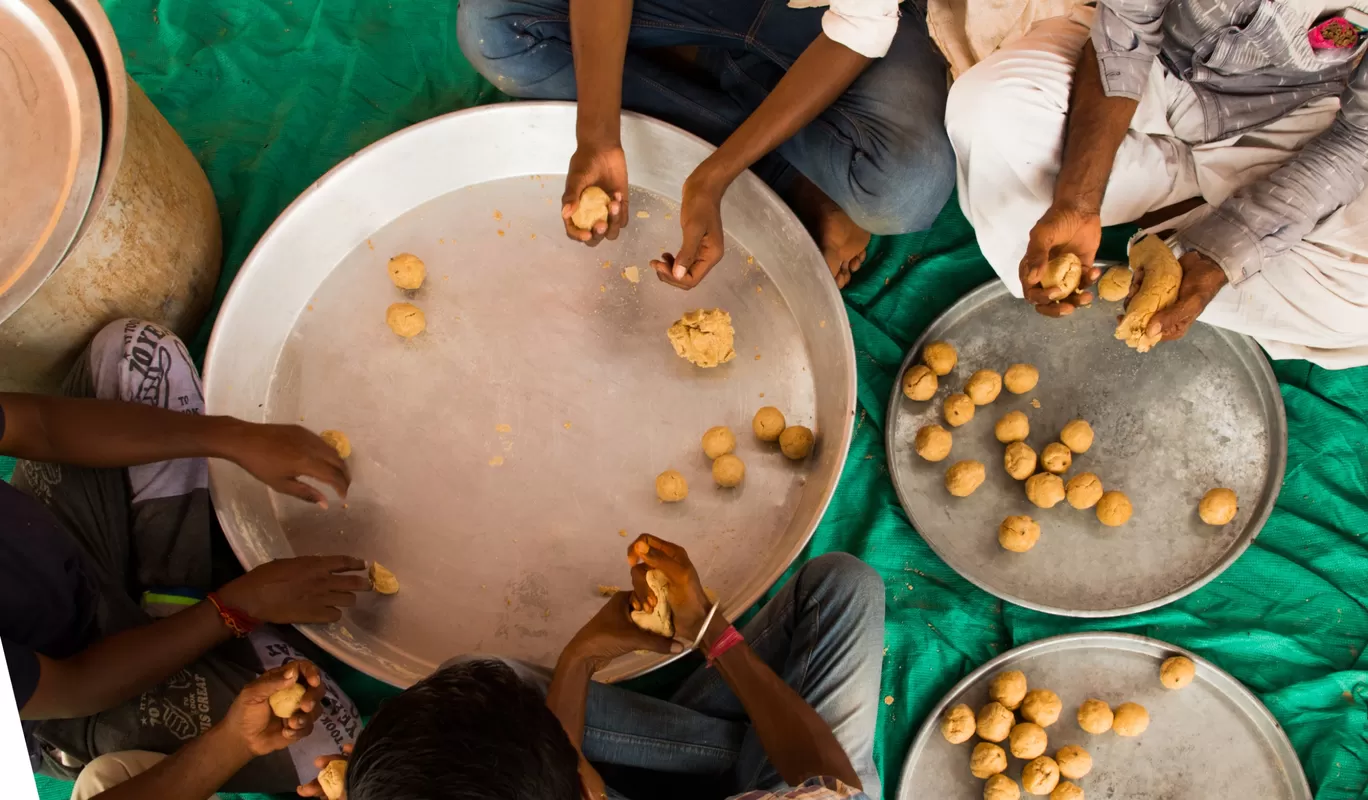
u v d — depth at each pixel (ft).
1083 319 8.28
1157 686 7.37
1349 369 8.12
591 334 7.99
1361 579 7.62
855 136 7.51
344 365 7.88
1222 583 7.72
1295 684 7.30
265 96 9.53
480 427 7.68
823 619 6.33
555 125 8.21
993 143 7.16
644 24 8.02
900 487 7.79
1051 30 7.27
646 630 5.58
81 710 5.63
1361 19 6.33
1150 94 7.15
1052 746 7.28
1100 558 7.59
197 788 5.46
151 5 9.91
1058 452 7.72
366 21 9.80
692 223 7.20
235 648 6.52
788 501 7.47
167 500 6.95
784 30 7.77
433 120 7.93
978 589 7.70
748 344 7.98
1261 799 7.06
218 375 7.29
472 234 8.38
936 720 7.30
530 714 3.57
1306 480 7.97
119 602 6.50
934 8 7.95
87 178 6.07
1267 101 6.97
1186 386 8.02
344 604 6.49
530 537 7.32
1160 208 7.64
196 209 8.09
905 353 8.43
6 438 5.98
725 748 6.47
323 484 7.47
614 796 5.80
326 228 8.01
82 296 7.18
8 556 5.55
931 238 8.91
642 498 7.46
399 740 3.31
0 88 6.23
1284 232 6.56
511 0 7.75
